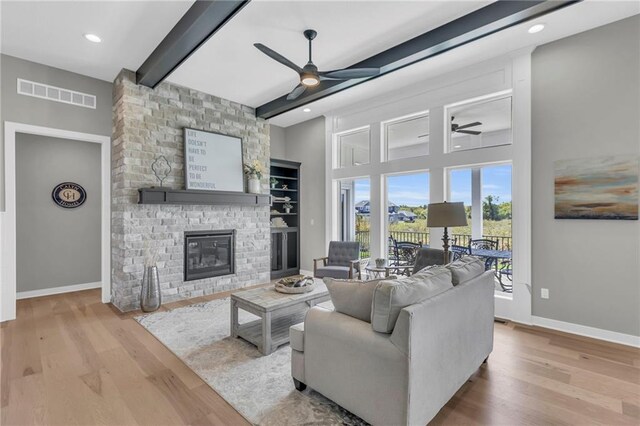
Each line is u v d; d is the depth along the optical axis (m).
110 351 2.83
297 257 6.38
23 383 2.30
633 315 2.99
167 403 2.08
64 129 4.00
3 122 3.60
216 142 4.87
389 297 1.68
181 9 2.86
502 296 3.82
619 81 3.03
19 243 4.52
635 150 2.96
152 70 3.68
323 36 3.27
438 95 4.30
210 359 2.69
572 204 3.29
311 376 2.12
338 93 4.91
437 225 3.30
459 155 4.13
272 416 1.96
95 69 4.03
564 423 1.89
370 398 1.78
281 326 3.25
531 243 3.57
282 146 6.75
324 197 5.98
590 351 2.87
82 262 5.06
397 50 3.46
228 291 4.96
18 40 3.35
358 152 5.66
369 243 5.26
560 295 3.39
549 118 3.43
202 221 4.71
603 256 3.14
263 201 5.35
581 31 3.21
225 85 4.55
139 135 4.14
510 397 2.16
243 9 2.83
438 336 1.86
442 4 2.78
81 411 2.00
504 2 2.71
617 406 2.06
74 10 2.85
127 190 4.02
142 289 3.90
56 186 4.82
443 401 1.93
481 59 3.81
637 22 2.94
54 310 3.99
